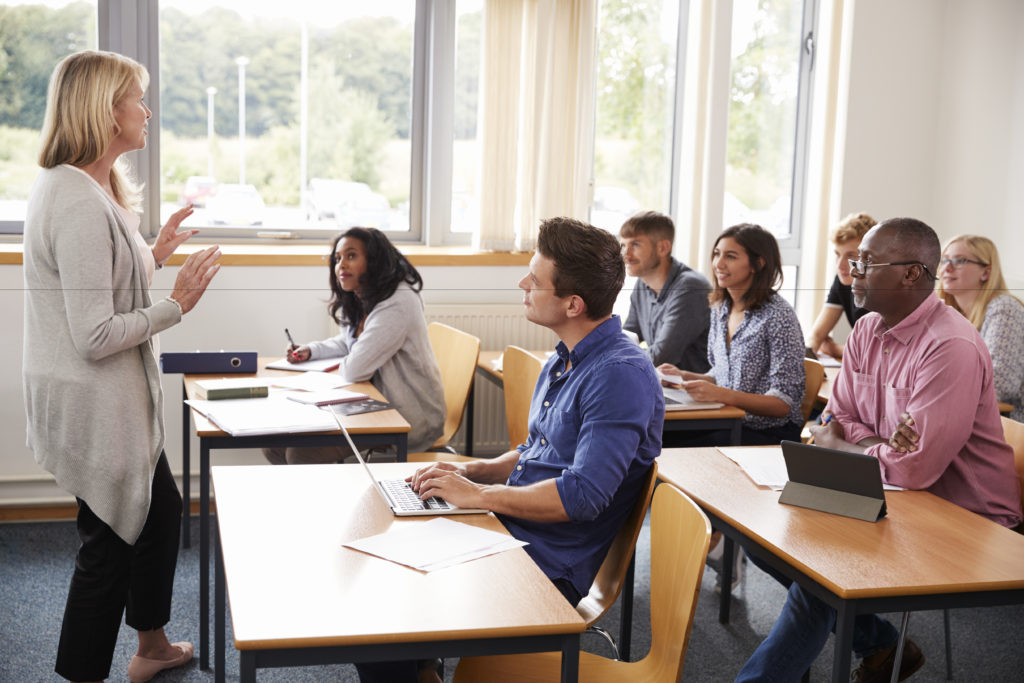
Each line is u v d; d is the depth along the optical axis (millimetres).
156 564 2342
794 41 4539
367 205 4031
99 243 1986
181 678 2447
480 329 3684
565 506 1770
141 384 2127
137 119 2117
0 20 3523
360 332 3203
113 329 2004
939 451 2121
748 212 4609
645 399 1835
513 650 1397
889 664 2295
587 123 3898
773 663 2098
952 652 2705
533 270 1927
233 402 2678
